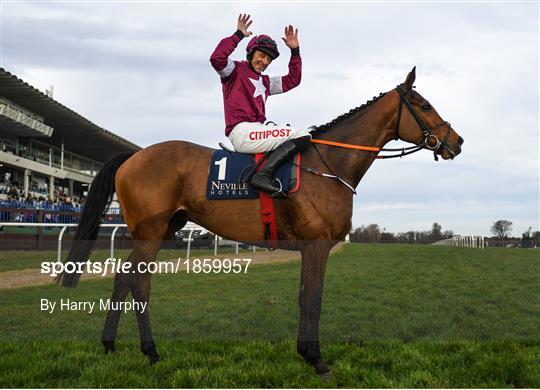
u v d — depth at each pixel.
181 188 3.44
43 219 14.45
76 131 24.62
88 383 2.84
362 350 3.52
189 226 9.34
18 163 21.98
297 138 3.29
